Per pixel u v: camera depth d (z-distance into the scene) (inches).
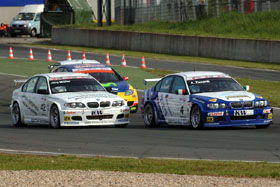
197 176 1021.8
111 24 6574.8
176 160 1231.5
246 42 4579.2
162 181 977.5
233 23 5669.3
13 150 1448.1
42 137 1680.6
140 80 3457.2
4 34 7268.7
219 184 951.0
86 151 1417.3
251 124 1785.2
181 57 4891.7
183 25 6003.9
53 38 6373.0
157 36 5324.8
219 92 1855.3
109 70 2495.1
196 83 1899.6
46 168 1130.7
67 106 1851.6
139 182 970.1
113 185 950.4
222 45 4773.6
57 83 1988.2
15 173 1058.7
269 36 4977.9
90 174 1043.3
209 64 4308.6
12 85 3284.9
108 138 1638.8
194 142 1535.4
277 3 5728.3
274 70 3922.2
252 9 5846.5
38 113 1983.3
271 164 1160.8
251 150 1386.6
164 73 3769.7
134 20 6446.9
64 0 7012.8
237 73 3745.1
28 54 5068.9
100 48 5792.3
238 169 1105.4
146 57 4891.7
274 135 1656.0
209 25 5782.5
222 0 6043.3
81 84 2006.6
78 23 7101.4
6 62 4384.8
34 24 7145.7
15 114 2100.1
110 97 1904.5
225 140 1561.3
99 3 6338.6
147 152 1387.8
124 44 5644.7
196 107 1806.1
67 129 1865.2
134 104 2384.4
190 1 6127.0
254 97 1808.6
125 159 1248.8
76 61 2605.8
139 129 1882.4
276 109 2397.9
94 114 1857.8
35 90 2034.9
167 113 1939.0
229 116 1760.6
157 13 6309.1
